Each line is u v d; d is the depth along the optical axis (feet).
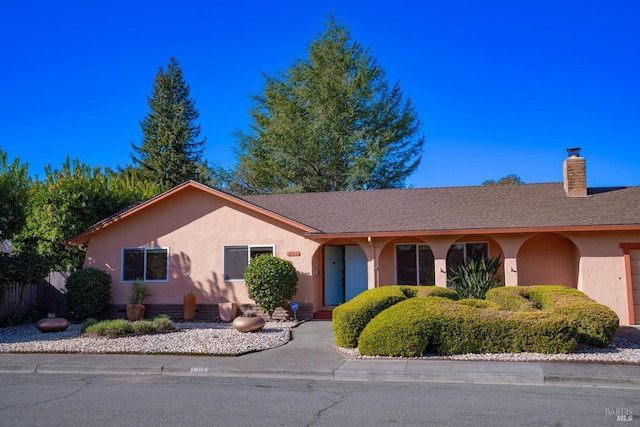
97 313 57.93
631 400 25.12
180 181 151.23
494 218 55.77
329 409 24.03
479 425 21.33
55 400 26.11
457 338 35.24
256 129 119.44
